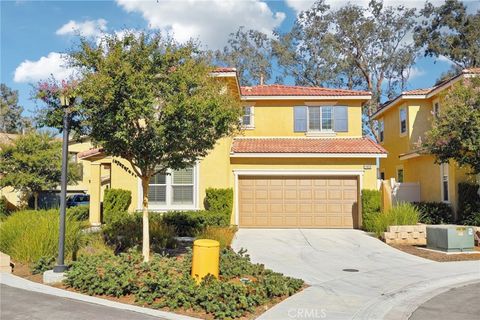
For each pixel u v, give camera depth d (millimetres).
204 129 10109
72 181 27297
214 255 9055
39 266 10477
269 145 21219
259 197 20344
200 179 19203
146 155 10469
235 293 7941
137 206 19391
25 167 25438
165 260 10555
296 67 39750
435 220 20016
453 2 36938
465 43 37562
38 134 26172
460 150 16516
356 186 20188
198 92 10180
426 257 13586
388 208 17766
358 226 19922
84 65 10008
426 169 22781
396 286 9875
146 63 9906
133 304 7980
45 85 10047
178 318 7219
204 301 7750
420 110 24391
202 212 18141
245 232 18578
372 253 14070
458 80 20078
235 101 11078
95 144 10391
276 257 13164
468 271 11609
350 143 21531
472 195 18875
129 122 9734
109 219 17453
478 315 7801
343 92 23000
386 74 38031
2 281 9547
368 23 36344
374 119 31844
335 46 37156
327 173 20109
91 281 8758
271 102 23109
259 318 7363
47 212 13172
